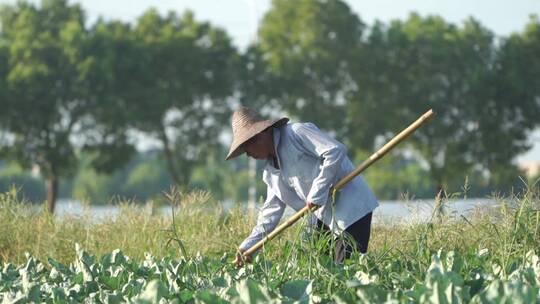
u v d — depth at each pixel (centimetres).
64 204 2745
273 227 1786
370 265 1374
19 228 2553
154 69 11006
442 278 1042
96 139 10875
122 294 1288
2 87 10425
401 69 11344
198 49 11106
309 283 1090
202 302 1047
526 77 11169
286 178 1738
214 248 2188
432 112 1583
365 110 10969
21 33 10756
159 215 2564
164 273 1397
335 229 1722
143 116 10544
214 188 11850
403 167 11544
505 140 10925
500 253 1425
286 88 11306
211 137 11288
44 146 10606
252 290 970
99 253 2311
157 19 11506
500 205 1756
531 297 938
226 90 11200
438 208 1717
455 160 10912
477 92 10962
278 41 11506
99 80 10469
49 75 10538
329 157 1662
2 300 1327
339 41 11362
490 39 11506
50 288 1373
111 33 10888
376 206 1758
